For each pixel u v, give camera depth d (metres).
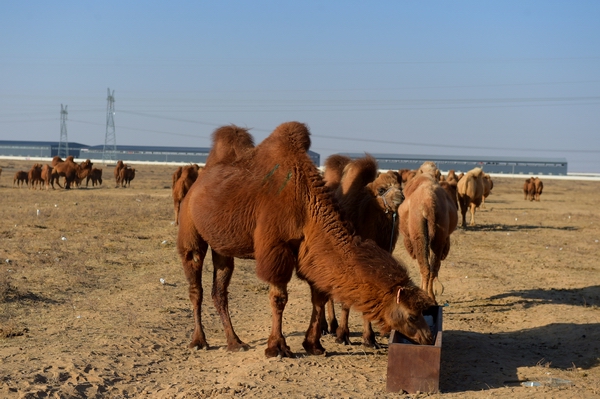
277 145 7.77
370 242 7.23
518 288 13.26
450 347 8.59
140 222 23.83
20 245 15.80
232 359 7.90
